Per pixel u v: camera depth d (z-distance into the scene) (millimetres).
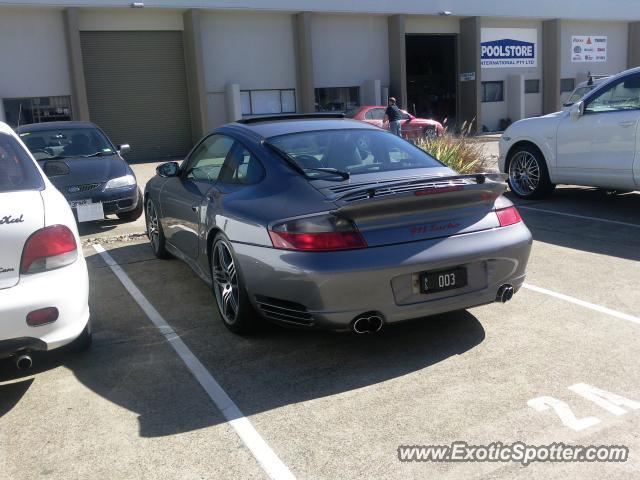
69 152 8805
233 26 23578
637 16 32156
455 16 27656
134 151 22969
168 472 2734
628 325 4176
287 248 3492
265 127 4641
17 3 19562
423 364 3709
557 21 29891
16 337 3154
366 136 4539
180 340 4227
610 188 7621
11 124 20531
